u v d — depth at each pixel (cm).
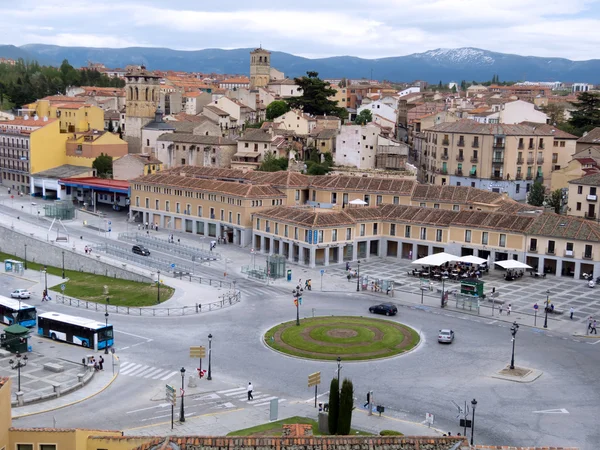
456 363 9119
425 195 16838
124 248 16138
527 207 15588
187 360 9275
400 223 15475
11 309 10794
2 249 17250
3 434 5188
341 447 4269
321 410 7406
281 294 12650
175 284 13275
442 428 7112
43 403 7750
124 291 13025
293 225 15038
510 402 7850
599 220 15550
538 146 19425
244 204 16475
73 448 5191
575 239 13375
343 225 14988
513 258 14112
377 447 4291
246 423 7200
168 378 8638
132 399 7938
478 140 19175
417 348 9694
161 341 10062
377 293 12688
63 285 13200
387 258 15612
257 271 14000
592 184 15575
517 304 11856
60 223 18650
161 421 7262
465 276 13525
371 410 7481
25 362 9044
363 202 17112
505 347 9750
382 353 9444
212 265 14800
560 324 10812
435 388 8275
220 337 10225
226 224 17050
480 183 19250
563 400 7919
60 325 10062
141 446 4288
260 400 7919
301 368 8969
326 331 10356
